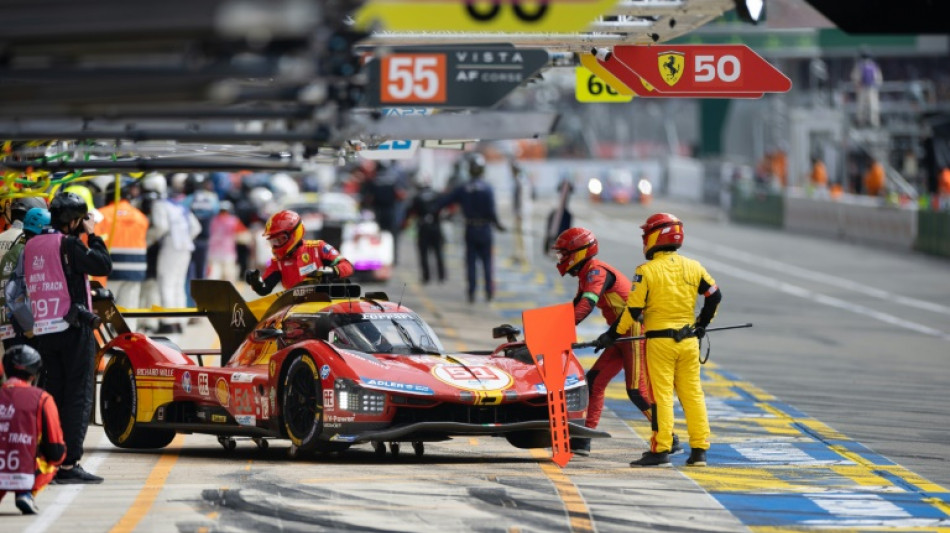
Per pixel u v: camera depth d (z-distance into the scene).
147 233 76.44
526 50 38.34
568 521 34.94
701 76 43.53
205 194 84.25
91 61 28.00
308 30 24.78
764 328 90.25
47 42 26.44
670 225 43.72
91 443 49.62
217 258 97.81
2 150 44.62
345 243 114.81
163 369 46.97
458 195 101.19
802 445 49.06
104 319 49.56
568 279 121.38
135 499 37.50
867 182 171.50
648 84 43.44
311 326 45.19
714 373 69.81
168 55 26.48
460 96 38.41
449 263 139.25
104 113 30.30
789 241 169.25
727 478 42.03
